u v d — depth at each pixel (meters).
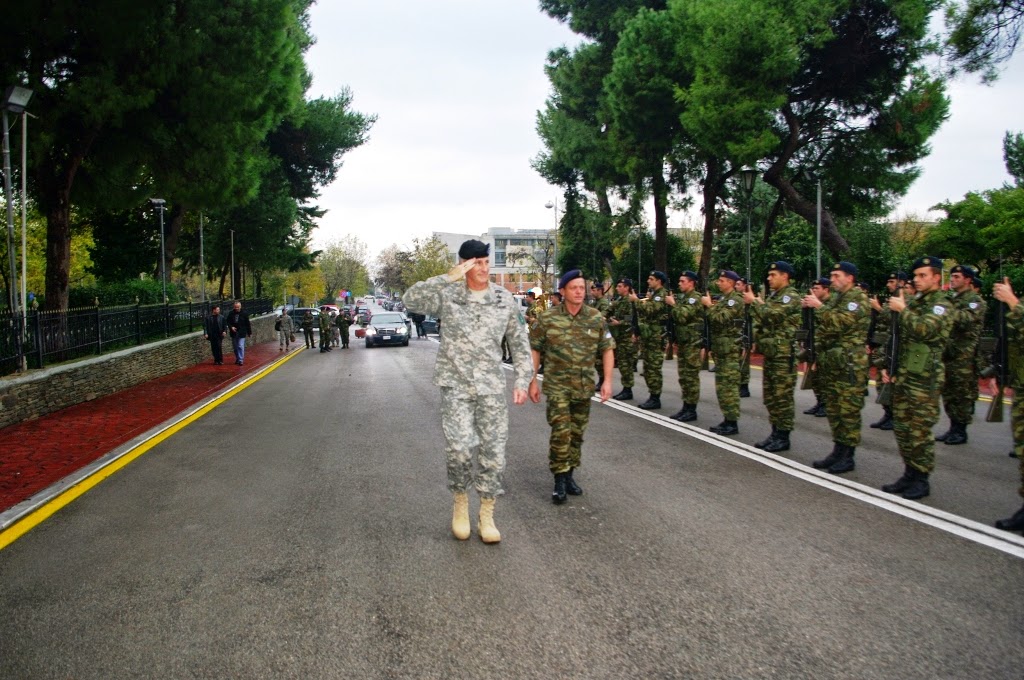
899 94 20.69
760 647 3.41
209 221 36.88
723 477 6.62
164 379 16.83
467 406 4.96
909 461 5.90
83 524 5.56
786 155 21.89
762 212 36.41
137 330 16.73
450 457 4.95
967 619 3.66
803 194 24.91
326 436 9.25
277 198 36.47
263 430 9.84
